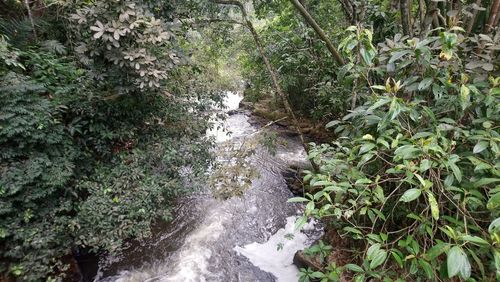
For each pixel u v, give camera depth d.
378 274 1.39
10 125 2.51
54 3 3.37
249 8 5.53
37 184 2.62
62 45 3.60
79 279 2.76
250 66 6.51
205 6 3.71
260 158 5.02
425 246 1.30
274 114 6.61
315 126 5.77
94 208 2.87
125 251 3.17
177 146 3.70
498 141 1.25
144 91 3.39
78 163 3.22
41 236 2.52
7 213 2.46
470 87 1.28
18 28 3.35
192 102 4.50
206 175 3.62
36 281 2.37
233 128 6.34
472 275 1.30
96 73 3.09
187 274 2.95
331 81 4.72
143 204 3.11
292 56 5.23
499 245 0.98
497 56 1.59
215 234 3.49
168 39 3.04
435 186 1.38
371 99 1.64
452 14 1.72
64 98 3.18
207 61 5.18
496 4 1.75
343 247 2.52
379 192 1.37
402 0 2.10
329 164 1.68
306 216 1.33
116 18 2.76
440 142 1.35
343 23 4.73
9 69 3.02
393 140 1.33
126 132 3.57
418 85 1.49
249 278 2.94
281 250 3.28
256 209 3.96
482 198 1.26
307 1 4.79
